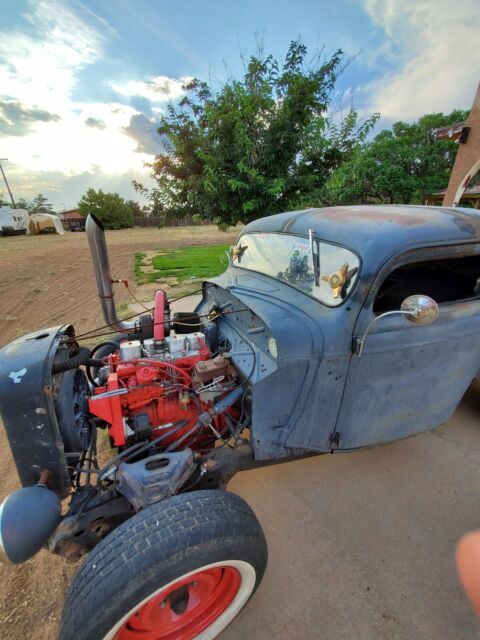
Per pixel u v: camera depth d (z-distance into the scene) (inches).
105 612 47.6
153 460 64.4
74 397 73.5
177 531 51.8
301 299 81.2
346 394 76.9
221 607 62.1
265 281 97.6
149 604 52.7
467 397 129.0
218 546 52.8
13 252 642.8
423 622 65.3
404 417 88.7
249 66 222.2
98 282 108.0
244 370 78.6
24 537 52.4
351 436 83.4
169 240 875.4
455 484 97.1
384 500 92.0
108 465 67.5
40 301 295.3
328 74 228.1
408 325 76.4
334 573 74.2
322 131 244.2
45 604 69.1
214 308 111.8
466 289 95.6
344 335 70.9
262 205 241.1
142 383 78.7
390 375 79.3
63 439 65.9
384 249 70.4
